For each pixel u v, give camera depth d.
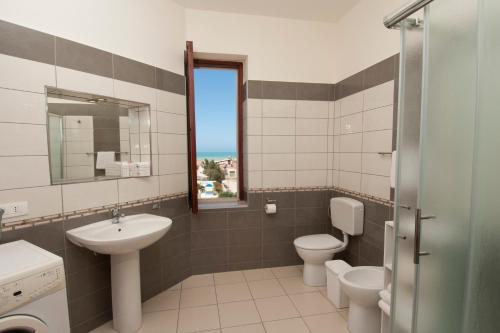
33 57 1.48
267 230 2.78
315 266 2.41
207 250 2.68
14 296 1.01
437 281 0.85
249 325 1.89
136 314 1.83
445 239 0.82
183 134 2.45
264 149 2.70
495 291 0.68
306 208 2.84
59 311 1.16
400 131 1.02
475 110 0.71
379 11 2.09
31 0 1.47
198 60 2.73
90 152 1.82
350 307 1.80
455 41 0.76
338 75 2.73
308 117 2.76
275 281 2.53
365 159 2.31
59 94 1.63
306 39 2.71
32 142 1.49
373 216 2.21
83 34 1.70
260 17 2.60
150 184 2.15
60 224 1.62
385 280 1.59
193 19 2.47
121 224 1.85
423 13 0.86
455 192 0.78
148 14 2.09
